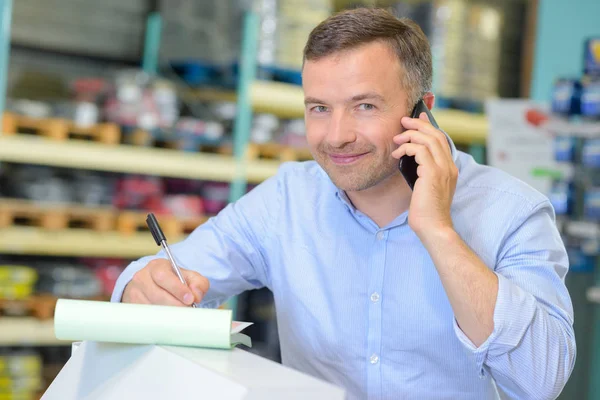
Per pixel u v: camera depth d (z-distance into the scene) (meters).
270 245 1.69
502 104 4.21
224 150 4.25
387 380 1.54
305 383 0.94
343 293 1.58
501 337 1.28
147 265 1.46
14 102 3.69
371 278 1.55
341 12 1.42
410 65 1.44
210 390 0.95
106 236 3.84
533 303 1.31
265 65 4.23
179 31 4.45
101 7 4.42
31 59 4.20
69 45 4.33
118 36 4.50
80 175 3.92
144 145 3.96
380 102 1.39
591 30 4.65
